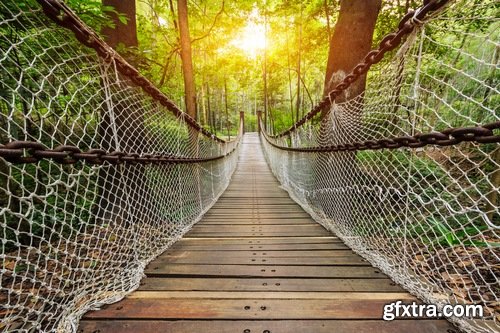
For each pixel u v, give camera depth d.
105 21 1.88
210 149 3.81
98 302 0.92
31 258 1.47
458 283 1.17
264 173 6.93
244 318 0.88
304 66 11.05
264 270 1.26
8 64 1.16
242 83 14.32
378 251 1.40
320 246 1.62
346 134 1.74
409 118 1.00
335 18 6.81
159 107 1.76
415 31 0.91
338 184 1.98
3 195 1.57
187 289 1.07
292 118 10.48
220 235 1.89
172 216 1.96
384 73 1.21
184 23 4.67
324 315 0.90
